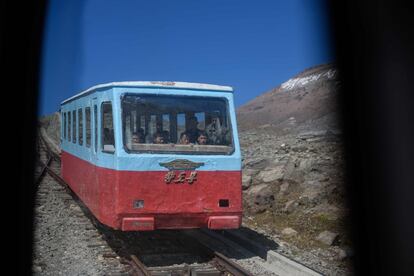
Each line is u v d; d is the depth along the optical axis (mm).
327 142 18672
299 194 12859
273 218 11891
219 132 9234
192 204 8766
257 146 22750
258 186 13555
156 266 8312
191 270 7793
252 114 60031
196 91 9211
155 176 8617
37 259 8562
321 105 46781
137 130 8742
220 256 8258
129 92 8844
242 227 11195
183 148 8852
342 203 11820
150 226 8555
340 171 13359
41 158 27250
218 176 8945
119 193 8469
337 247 9594
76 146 12117
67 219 11867
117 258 8766
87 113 10578
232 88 9469
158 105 8945
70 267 8156
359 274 8180
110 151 8812
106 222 8844
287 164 14281
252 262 8562
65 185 15828
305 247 9578
